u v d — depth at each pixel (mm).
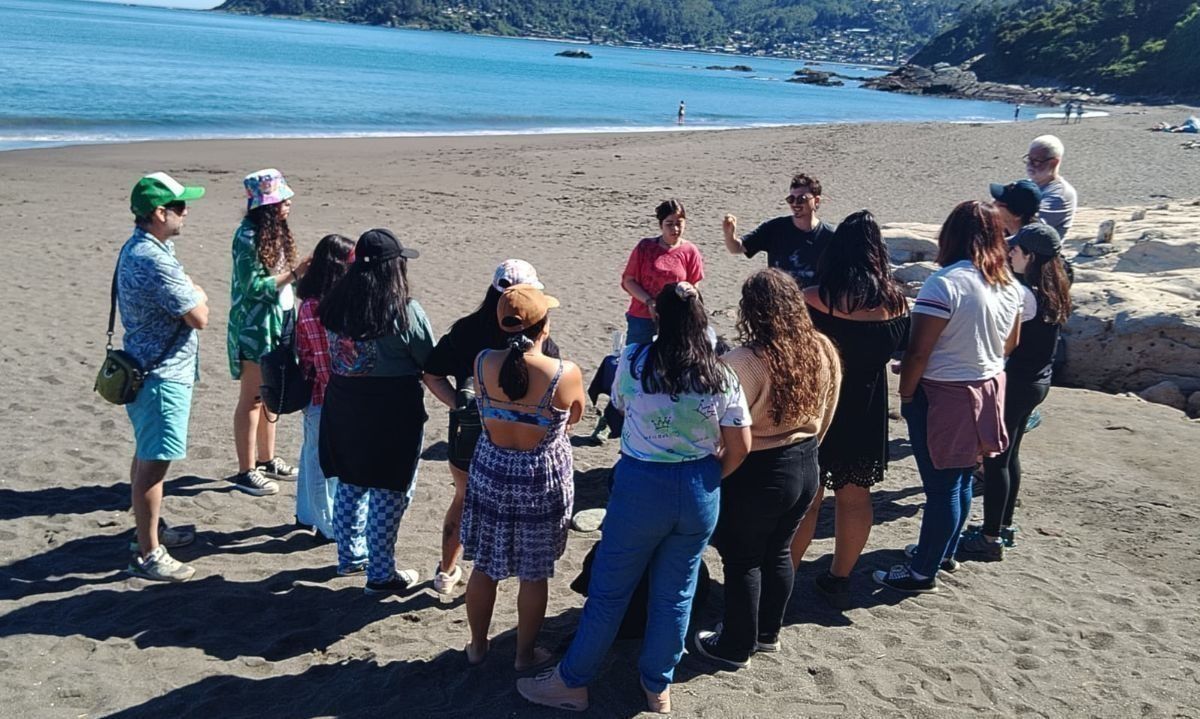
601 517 5859
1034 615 4801
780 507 3908
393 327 4375
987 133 37562
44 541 5281
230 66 66938
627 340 6949
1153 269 9883
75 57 61781
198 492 6059
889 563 5352
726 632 4184
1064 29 109875
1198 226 10867
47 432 6844
